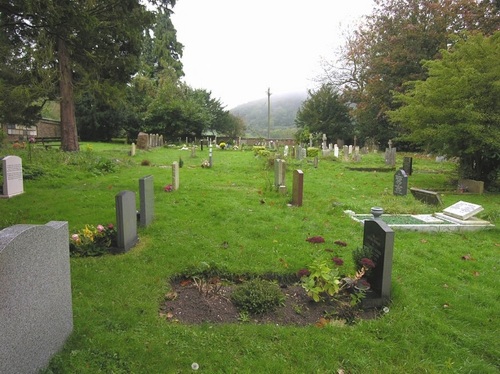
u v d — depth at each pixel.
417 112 12.92
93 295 4.07
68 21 10.95
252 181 13.51
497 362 3.25
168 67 51.09
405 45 30.77
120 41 19.00
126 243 5.50
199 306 4.02
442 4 29.77
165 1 19.88
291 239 6.28
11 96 15.88
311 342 3.35
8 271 2.33
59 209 8.10
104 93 18.69
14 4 10.44
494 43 12.70
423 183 14.50
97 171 14.21
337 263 4.59
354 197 10.95
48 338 2.85
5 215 7.60
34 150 16.88
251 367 3.01
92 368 2.88
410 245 6.30
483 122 12.00
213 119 53.16
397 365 3.13
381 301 4.19
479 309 4.12
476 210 7.73
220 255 5.39
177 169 10.95
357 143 39.41
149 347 3.18
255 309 3.89
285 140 47.47
